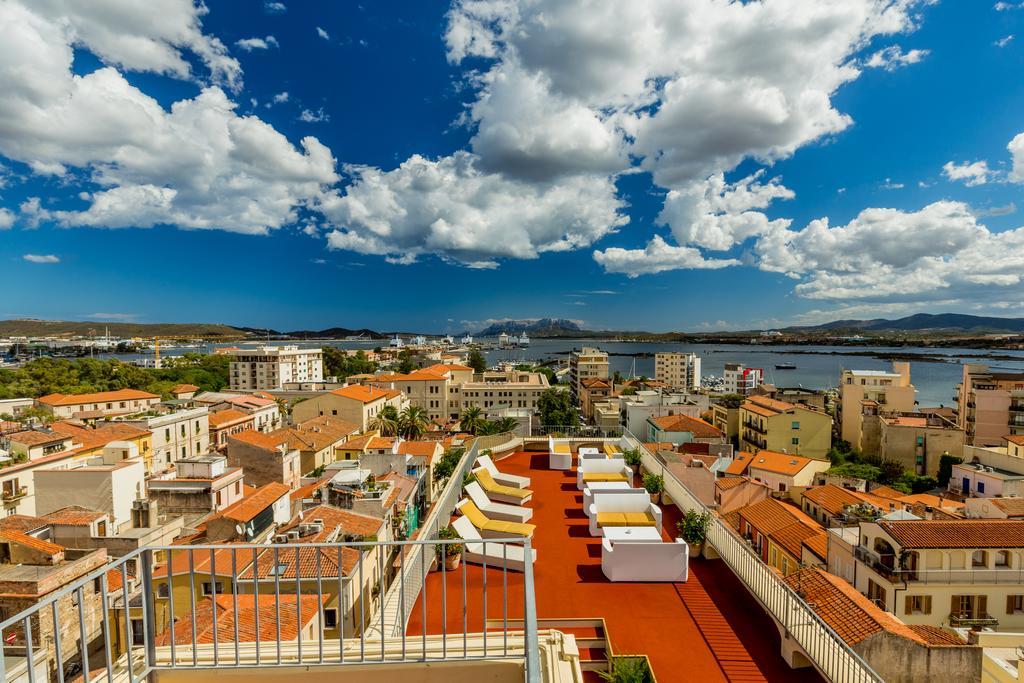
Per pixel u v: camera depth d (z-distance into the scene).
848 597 15.41
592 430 48.47
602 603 15.27
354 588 17.52
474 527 19.52
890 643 13.81
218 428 69.94
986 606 24.42
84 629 5.69
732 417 88.88
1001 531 25.56
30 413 73.56
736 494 36.25
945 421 80.25
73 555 27.42
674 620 14.41
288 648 7.19
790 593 12.58
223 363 168.75
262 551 19.91
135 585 21.98
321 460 56.09
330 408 83.75
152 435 58.03
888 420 78.88
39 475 37.41
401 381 116.50
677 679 12.09
